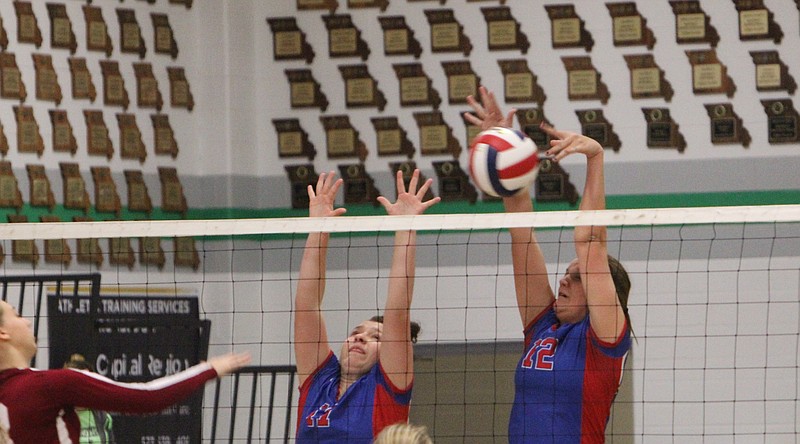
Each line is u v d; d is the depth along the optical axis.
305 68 17.78
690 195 16.69
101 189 16.11
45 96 15.52
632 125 16.88
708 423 16.23
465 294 16.94
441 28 17.39
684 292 16.42
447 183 17.31
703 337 16.30
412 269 8.20
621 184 16.86
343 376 8.45
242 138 17.70
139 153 16.66
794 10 16.52
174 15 17.22
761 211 8.12
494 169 8.32
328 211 8.93
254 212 17.75
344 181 17.61
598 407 7.92
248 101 17.83
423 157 17.41
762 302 16.20
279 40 17.86
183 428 12.88
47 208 15.48
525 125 17.09
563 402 7.94
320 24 17.77
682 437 16.31
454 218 8.21
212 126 17.53
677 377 16.33
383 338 8.10
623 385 16.48
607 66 16.95
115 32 16.44
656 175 16.77
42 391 6.63
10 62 15.15
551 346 8.12
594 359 7.94
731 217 8.09
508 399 17.06
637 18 16.89
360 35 17.64
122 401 6.71
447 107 17.36
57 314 12.30
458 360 17.16
